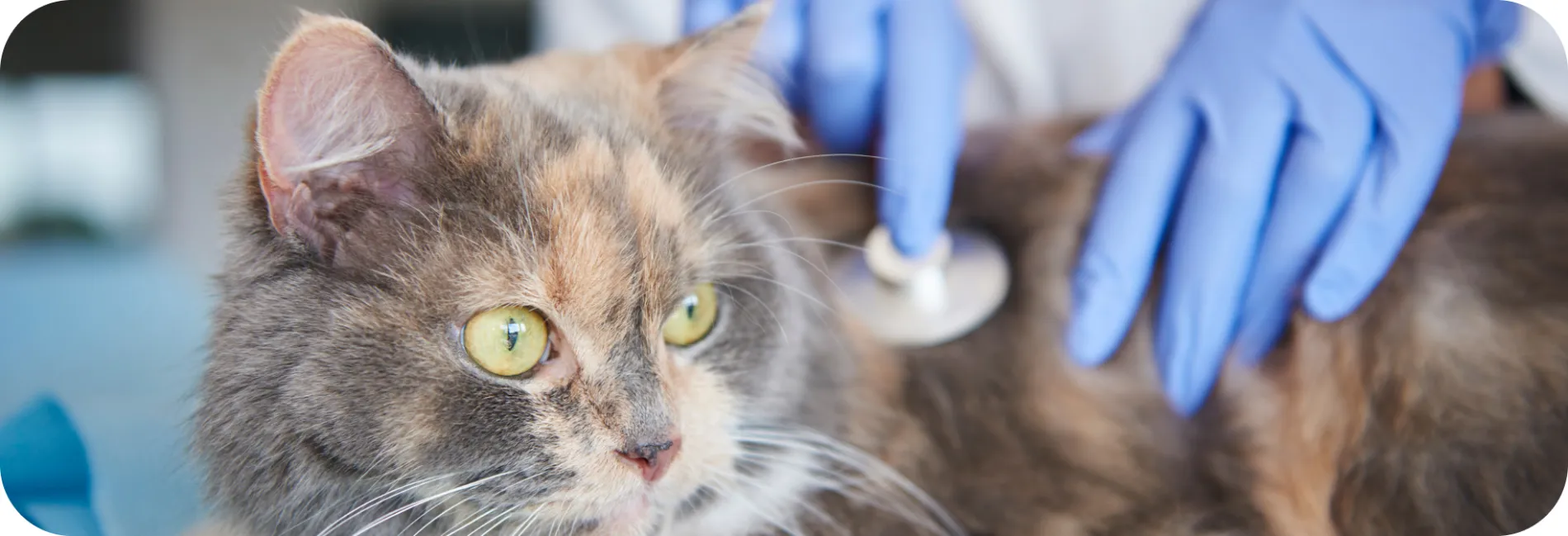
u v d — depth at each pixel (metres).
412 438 0.41
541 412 0.41
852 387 0.48
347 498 0.41
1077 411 0.49
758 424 0.46
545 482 0.42
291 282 0.41
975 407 0.49
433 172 0.41
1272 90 0.46
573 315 0.41
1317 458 0.47
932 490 0.48
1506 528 0.45
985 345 0.49
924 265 0.49
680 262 0.44
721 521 0.45
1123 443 0.49
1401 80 0.46
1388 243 0.46
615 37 0.52
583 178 0.42
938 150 0.49
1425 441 0.46
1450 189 0.47
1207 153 0.47
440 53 0.47
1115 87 0.53
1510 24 0.47
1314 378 0.47
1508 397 0.45
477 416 0.41
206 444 0.42
